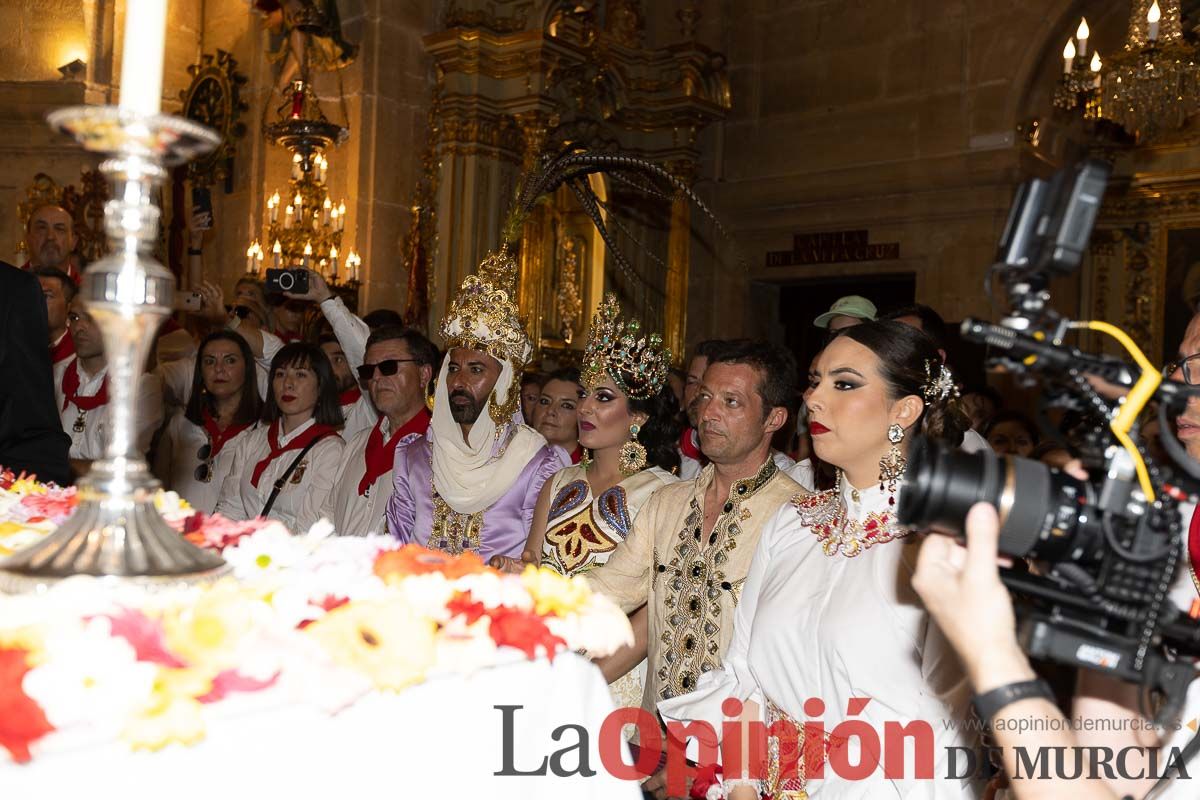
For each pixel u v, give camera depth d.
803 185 11.58
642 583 2.97
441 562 1.58
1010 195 10.56
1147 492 1.20
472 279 3.76
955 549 1.29
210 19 11.44
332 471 4.84
